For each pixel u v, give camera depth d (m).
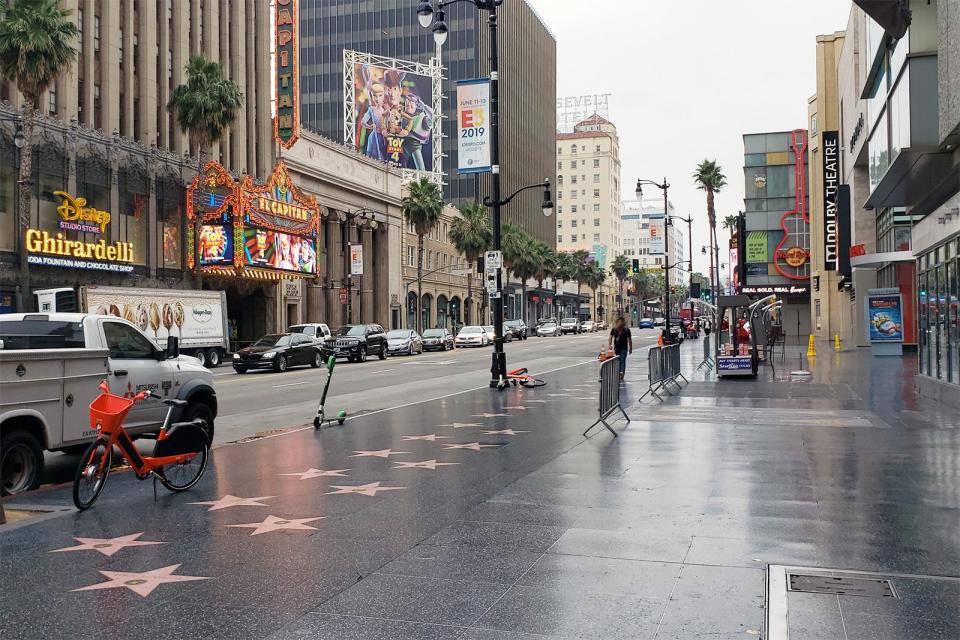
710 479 8.77
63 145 37.81
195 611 4.87
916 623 4.52
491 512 7.39
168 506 7.87
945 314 16.53
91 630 4.58
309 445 11.81
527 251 90.38
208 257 45.91
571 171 170.62
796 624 4.51
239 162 52.31
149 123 44.47
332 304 60.88
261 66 55.16
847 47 44.44
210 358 37.72
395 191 70.94
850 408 15.49
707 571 5.53
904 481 8.56
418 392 21.17
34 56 30.84
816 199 57.72
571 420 14.34
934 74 16.62
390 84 76.12
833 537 6.38
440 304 83.31
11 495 8.66
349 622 4.65
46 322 9.92
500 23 110.69
